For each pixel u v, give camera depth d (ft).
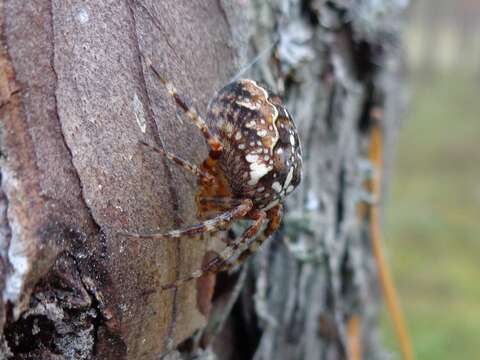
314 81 0.22
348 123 0.24
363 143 0.27
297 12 0.21
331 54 0.23
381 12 0.26
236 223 0.18
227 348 0.20
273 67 0.19
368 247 0.27
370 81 0.26
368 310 0.28
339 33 0.23
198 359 0.17
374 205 0.26
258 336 0.20
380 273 0.27
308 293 0.22
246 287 0.20
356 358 0.25
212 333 0.18
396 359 0.37
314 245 0.22
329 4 0.22
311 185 0.22
